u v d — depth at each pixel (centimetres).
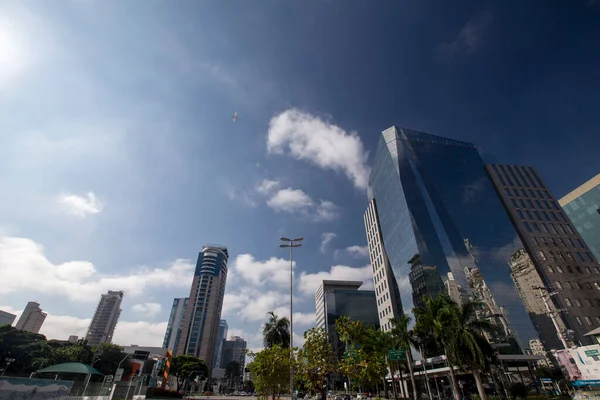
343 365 2970
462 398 4050
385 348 4547
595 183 8712
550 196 8394
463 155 8856
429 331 3825
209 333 18250
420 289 6881
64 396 2108
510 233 7344
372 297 14912
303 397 7306
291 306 3203
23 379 1944
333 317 14262
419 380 6706
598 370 3906
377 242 10625
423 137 9100
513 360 5116
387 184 9050
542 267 7025
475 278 6531
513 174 8744
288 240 3594
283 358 3155
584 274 6956
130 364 9175
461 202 7725
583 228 8925
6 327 7250
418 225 7344
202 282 19938
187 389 11544
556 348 5638
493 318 5925
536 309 6178
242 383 19075
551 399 3822
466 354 3173
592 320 6209
